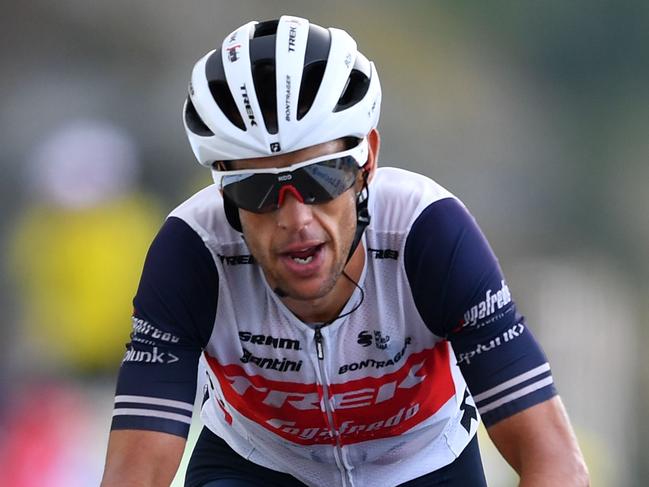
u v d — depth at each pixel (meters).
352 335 8.07
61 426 23.50
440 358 8.48
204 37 46.53
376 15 48.84
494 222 42.53
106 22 45.38
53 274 27.77
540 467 7.38
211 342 8.10
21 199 33.97
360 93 7.49
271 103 7.27
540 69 48.81
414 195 7.98
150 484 7.57
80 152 28.92
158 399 7.73
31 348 27.36
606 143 46.78
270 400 8.47
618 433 27.39
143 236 29.19
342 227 7.43
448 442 9.10
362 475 9.12
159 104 42.44
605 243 42.03
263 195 7.24
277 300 7.95
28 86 43.00
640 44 48.69
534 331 32.06
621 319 31.94
